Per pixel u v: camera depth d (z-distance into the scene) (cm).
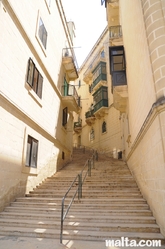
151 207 538
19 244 418
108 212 557
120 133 1594
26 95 781
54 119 1148
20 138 716
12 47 681
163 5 463
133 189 755
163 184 400
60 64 1321
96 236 442
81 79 2750
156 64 427
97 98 2016
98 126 2025
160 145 409
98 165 1224
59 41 1313
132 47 739
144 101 549
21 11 770
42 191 765
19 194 698
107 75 1962
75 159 1588
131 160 965
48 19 1096
